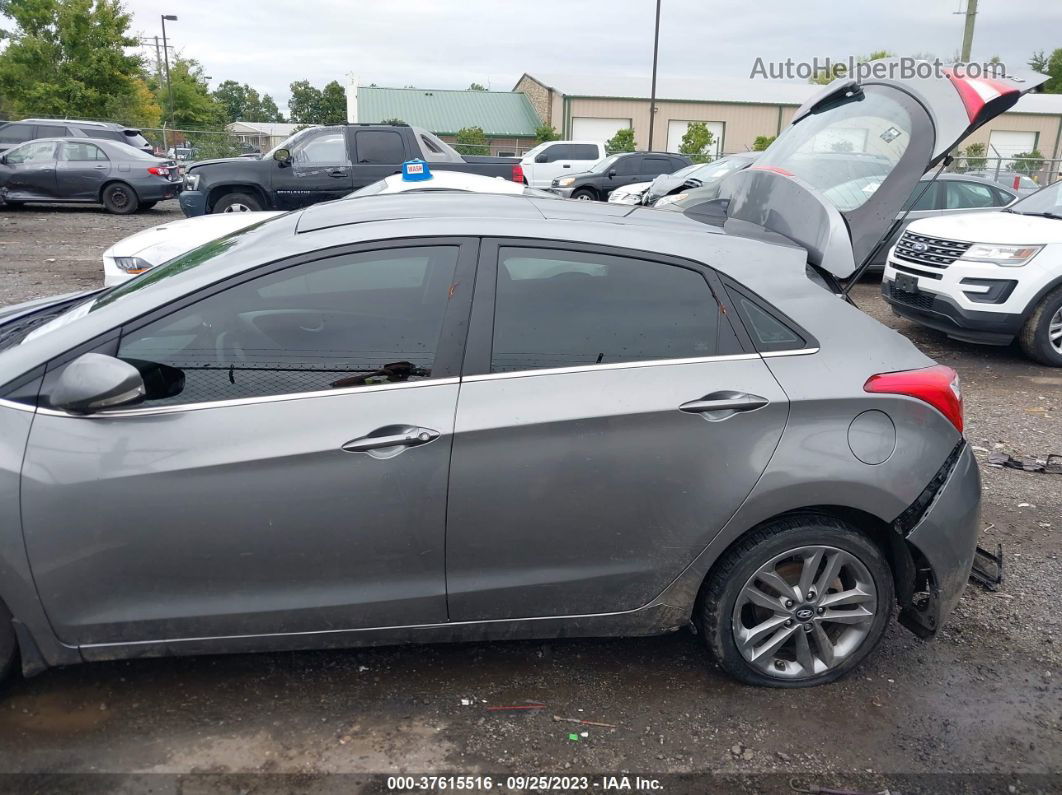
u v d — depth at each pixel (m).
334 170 13.19
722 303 2.78
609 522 2.68
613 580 2.76
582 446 2.61
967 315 7.14
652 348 2.72
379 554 2.63
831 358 2.77
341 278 2.69
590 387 2.64
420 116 45.06
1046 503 4.54
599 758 2.62
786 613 2.88
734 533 2.72
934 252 7.45
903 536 2.80
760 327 2.78
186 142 32.25
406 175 7.19
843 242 3.33
